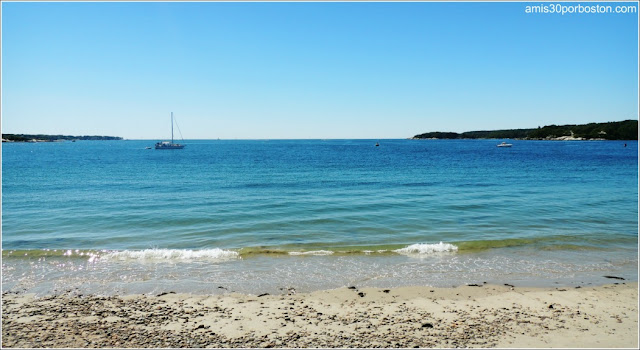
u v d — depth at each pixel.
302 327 7.56
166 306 8.63
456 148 133.25
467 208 20.55
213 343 6.87
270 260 12.10
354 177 38.06
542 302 8.87
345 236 15.09
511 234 15.19
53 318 7.94
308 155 91.62
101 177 39.53
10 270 11.13
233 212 19.70
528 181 33.69
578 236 14.73
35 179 37.41
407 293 9.48
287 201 23.11
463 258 12.27
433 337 7.10
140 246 13.83
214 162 66.50
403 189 28.62
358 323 7.75
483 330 7.39
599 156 76.44
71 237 15.04
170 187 30.73
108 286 9.95
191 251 12.73
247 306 8.65
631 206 21.03
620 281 10.30
